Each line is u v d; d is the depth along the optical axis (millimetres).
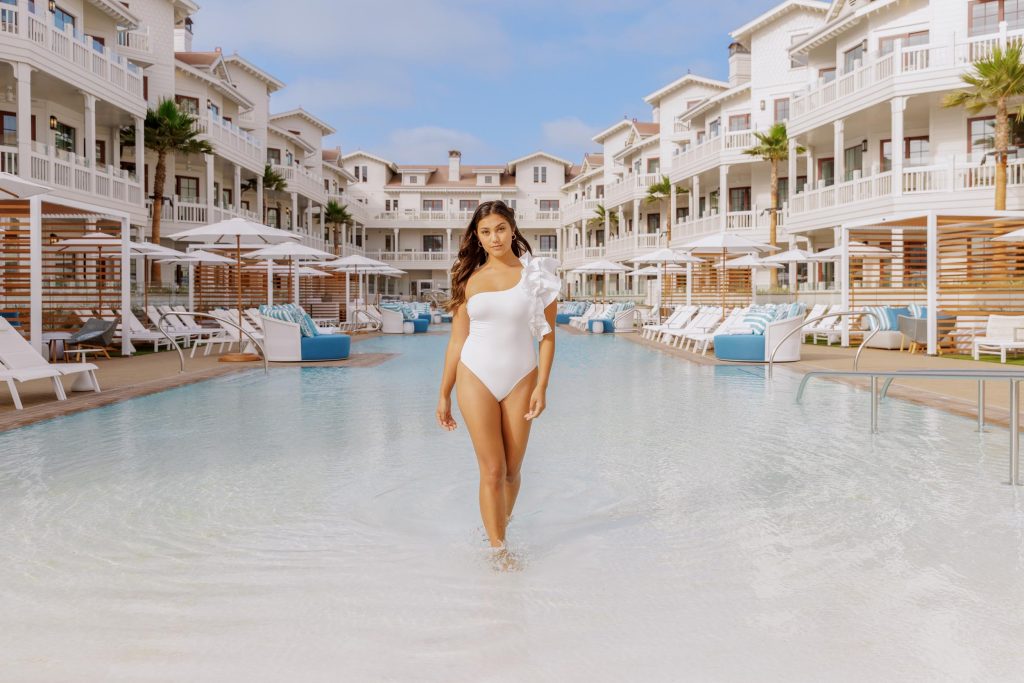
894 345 16453
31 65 18094
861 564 3158
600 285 49844
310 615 2660
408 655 2359
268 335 13867
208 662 2311
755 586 2928
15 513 3936
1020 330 13297
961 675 2213
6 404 7859
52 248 15688
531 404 3307
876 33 22859
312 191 42250
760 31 30812
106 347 14070
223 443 5934
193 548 3385
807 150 27594
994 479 4664
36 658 2336
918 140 23344
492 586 2938
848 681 2184
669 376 11391
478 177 61062
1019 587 2887
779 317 13719
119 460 5273
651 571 3104
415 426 6781
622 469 5008
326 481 4652
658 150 41469
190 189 31938
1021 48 18188
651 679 2205
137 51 27469
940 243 16250
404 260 58562
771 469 4988
